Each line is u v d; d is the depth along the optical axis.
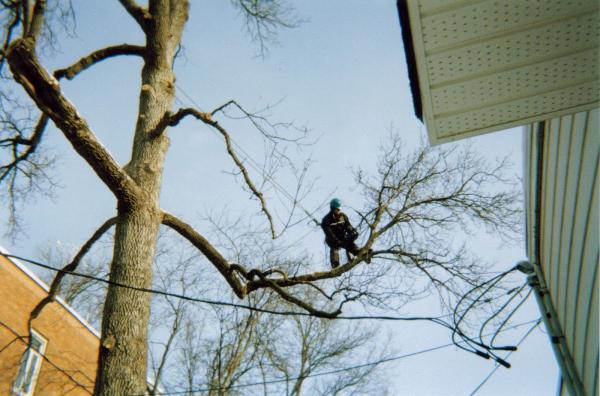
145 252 6.57
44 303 7.91
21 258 5.97
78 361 16.09
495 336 7.04
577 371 5.77
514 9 3.56
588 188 4.43
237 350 14.81
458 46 3.81
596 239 4.40
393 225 8.30
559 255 5.51
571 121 4.65
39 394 14.53
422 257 8.55
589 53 3.82
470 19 3.64
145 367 6.01
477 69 3.96
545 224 5.76
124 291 6.20
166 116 7.45
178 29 8.81
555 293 5.98
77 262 7.83
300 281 7.52
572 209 4.87
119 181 6.54
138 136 7.57
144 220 6.75
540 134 5.38
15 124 8.81
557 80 4.03
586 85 4.05
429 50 3.85
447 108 4.29
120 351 5.84
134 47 8.14
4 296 14.17
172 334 15.09
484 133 4.53
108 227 7.71
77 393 15.71
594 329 4.84
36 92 5.88
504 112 4.33
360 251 7.75
